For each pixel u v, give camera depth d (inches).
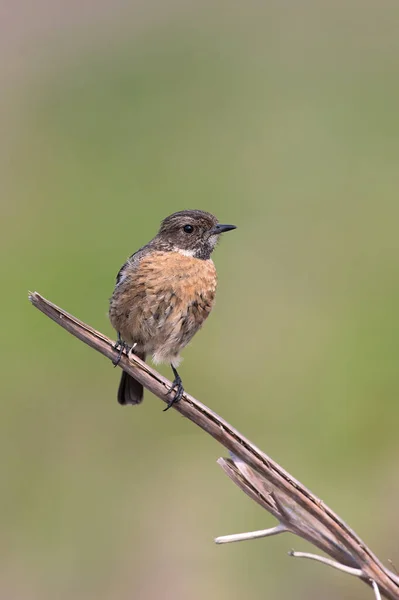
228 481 432.8
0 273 530.3
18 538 401.7
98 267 534.0
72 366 480.1
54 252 548.1
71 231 563.8
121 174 617.0
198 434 455.5
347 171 620.4
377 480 434.0
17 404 457.4
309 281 535.8
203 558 398.9
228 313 518.0
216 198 593.6
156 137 658.8
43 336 496.1
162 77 724.0
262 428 456.1
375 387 472.1
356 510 421.4
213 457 442.6
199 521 411.2
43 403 458.3
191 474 434.9
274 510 195.2
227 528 408.2
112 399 463.8
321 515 193.2
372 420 457.7
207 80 717.9
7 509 410.6
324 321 509.0
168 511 418.3
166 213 577.3
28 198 591.8
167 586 383.9
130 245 550.6
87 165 618.5
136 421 456.1
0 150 634.8
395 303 518.0
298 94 701.9
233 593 382.9
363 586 378.6
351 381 475.8
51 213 579.8
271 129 663.8
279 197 595.8
